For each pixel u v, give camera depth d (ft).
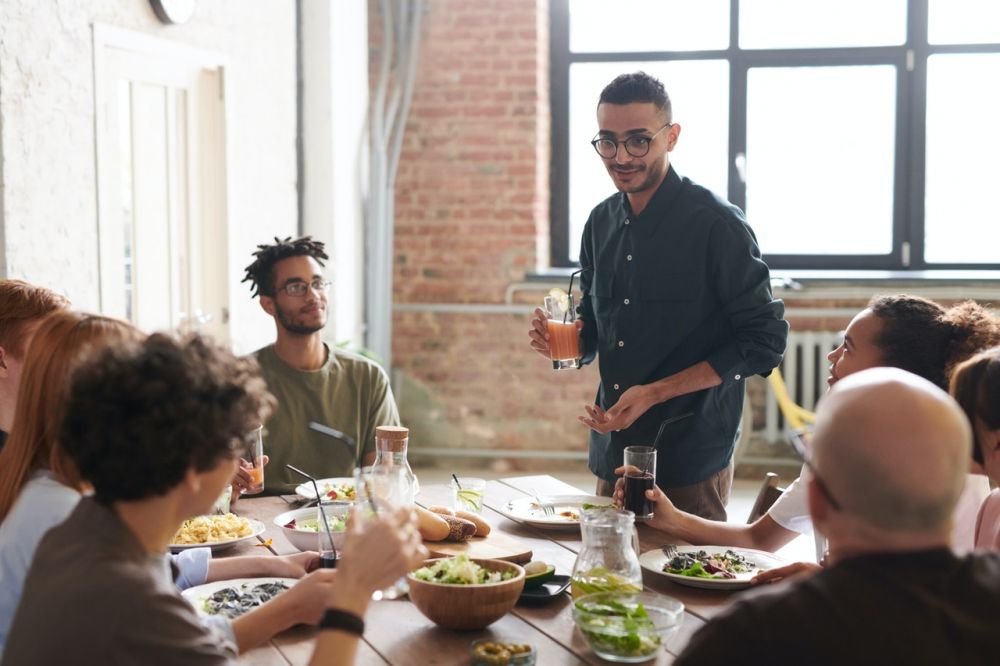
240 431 4.04
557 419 18.39
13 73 10.77
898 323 6.55
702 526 7.06
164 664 3.69
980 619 3.40
